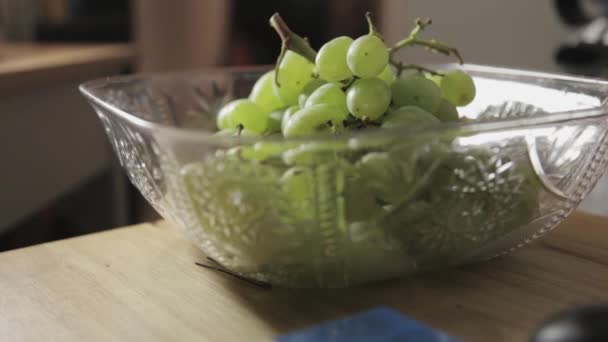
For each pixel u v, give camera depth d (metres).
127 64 1.34
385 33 2.09
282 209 0.39
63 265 0.46
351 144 0.37
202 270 0.46
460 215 0.41
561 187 0.43
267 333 0.39
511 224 0.42
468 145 0.39
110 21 2.05
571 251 0.47
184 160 0.38
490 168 0.40
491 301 0.41
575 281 0.43
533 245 0.48
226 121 0.49
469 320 0.39
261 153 0.37
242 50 2.16
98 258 0.47
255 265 0.41
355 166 0.38
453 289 0.42
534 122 0.39
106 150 1.31
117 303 0.42
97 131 1.26
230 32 2.12
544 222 0.44
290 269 0.41
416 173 0.39
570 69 1.35
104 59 1.21
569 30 2.05
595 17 1.36
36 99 1.00
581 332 0.31
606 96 0.48
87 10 2.04
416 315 0.40
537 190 0.42
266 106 0.51
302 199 0.38
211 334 0.39
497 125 0.38
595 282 0.43
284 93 0.49
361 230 0.39
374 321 0.38
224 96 0.60
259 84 0.52
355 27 2.15
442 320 0.39
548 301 0.41
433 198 0.40
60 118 1.10
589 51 1.30
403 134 0.37
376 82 0.44
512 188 0.41
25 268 0.46
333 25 2.16
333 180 0.38
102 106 0.43
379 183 0.38
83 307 0.42
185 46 2.01
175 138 0.38
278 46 2.15
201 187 0.39
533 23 2.10
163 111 0.57
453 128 0.37
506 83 0.54
